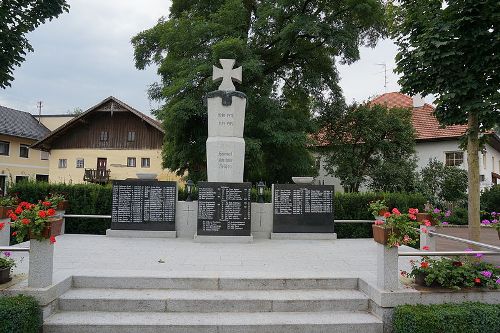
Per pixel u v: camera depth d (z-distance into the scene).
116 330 4.32
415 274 4.97
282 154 21.44
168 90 17.58
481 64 5.54
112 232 9.21
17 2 11.82
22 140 33.25
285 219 9.53
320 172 26.33
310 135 22.81
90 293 4.89
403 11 6.46
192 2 20.78
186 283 5.16
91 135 30.52
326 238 9.53
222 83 10.08
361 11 18.22
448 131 22.67
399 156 20.00
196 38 17.88
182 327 4.36
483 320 4.29
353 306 4.91
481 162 24.00
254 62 17.17
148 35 20.38
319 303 4.87
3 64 11.27
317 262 6.50
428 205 10.54
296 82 23.30
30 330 4.05
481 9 5.41
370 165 20.61
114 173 30.16
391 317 4.57
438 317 4.22
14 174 32.44
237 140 9.70
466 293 4.70
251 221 9.59
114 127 30.45
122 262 6.19
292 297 4.93
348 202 10.54
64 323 4.30
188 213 9.44
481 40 5.48
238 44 16.55
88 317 4.49
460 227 17.70
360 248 8.13
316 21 17.95
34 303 4.19
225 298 4.82
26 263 6.02
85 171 29.62
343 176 20.67
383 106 20.48
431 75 6.16
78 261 6.22
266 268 5.93
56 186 10.20
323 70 22.25
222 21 18.08
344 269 5.93
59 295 4.73
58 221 4.71
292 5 18.78
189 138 20.06
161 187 9.31
